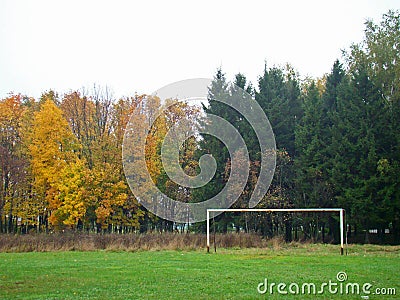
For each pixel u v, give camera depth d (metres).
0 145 37.91
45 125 36.56
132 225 35.88
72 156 37.75
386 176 32.44
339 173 34.22
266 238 30.41
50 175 35.72
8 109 39.84
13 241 25.56
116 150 37.12
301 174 36.22
